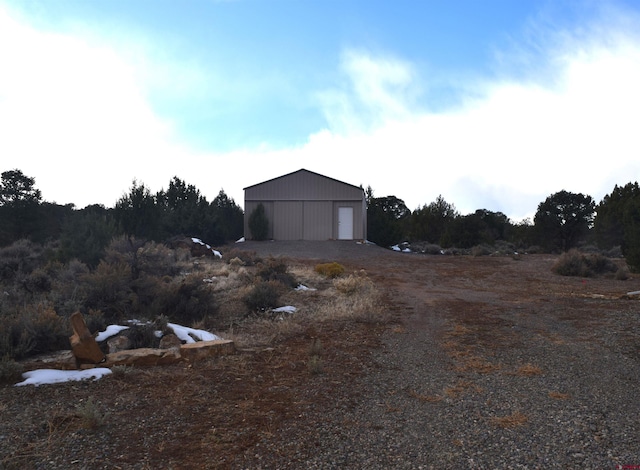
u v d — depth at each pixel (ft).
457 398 17.29
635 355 23.16
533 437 13.60
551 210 111.14
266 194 109.81
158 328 25.03
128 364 20.38
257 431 14.06
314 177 109.19
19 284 32.07
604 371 20.61
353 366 21.86
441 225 132.67
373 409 16.15
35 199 90.33
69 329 22.29
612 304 38.75
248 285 44.06
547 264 75.15
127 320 26.50
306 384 18.98
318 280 53.62
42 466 11.59
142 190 75.92
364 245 99.40
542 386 18.60
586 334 28.14
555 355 23.52
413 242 130.21
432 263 78.48
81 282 30.30
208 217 98.84
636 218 66.85
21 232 85.30
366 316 33.81
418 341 27.17
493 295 46.06
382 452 12.69
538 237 114.01
